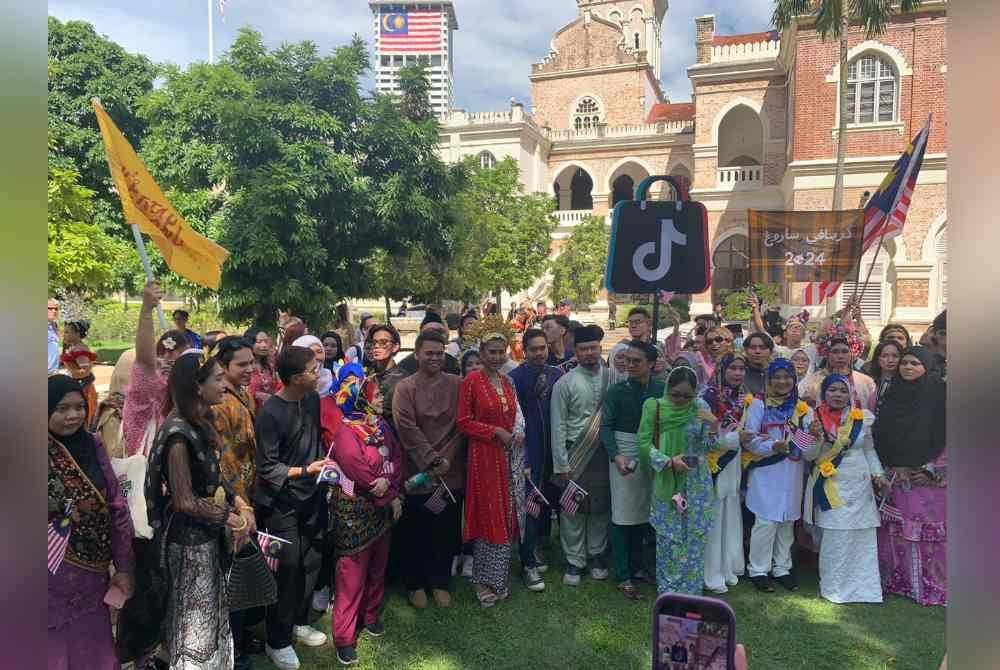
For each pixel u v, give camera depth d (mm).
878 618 4301
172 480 2986
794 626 4191
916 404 4523
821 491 4570
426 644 4004
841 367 4805
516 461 4691
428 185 13742
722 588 4688
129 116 19438
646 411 4422
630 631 4156
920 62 18844
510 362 6402
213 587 3125
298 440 3842
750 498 4789
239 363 3803
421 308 27656
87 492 2785
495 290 23562
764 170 25359
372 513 3908
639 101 34781
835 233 7406
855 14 15844
